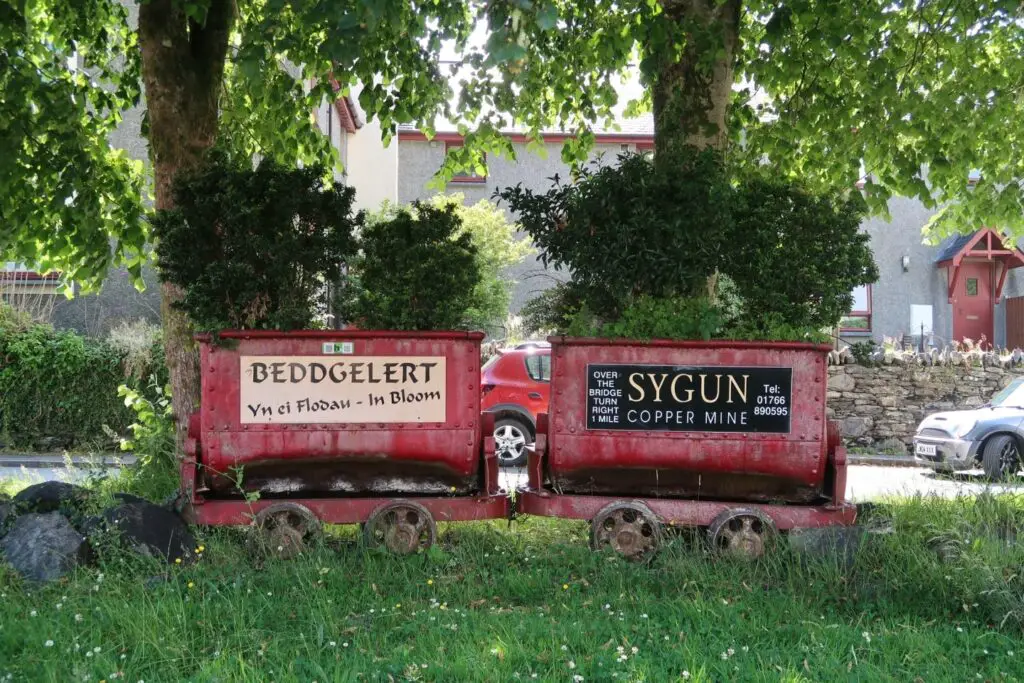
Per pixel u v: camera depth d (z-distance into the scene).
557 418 6.30
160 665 4.02
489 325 19.64
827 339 6.22
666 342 6.14
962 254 23.70
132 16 15.30
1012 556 5.23
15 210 8.30
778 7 7.41
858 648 4.35
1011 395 13.62
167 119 7.54
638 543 6.12
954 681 3.99
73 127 7.87
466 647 4.17
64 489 6.08
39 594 4.98
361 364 6.23
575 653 4.22
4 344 14.39
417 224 6.39
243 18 9.65
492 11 4.32
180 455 7.36
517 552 6.20
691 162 6.44
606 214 6.34
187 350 7.76
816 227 6.38
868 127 9.23
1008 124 10.41
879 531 5.83
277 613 4.80
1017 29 10.01
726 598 5.15
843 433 16.19
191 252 6.26
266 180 6.22
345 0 4.81
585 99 10.56
